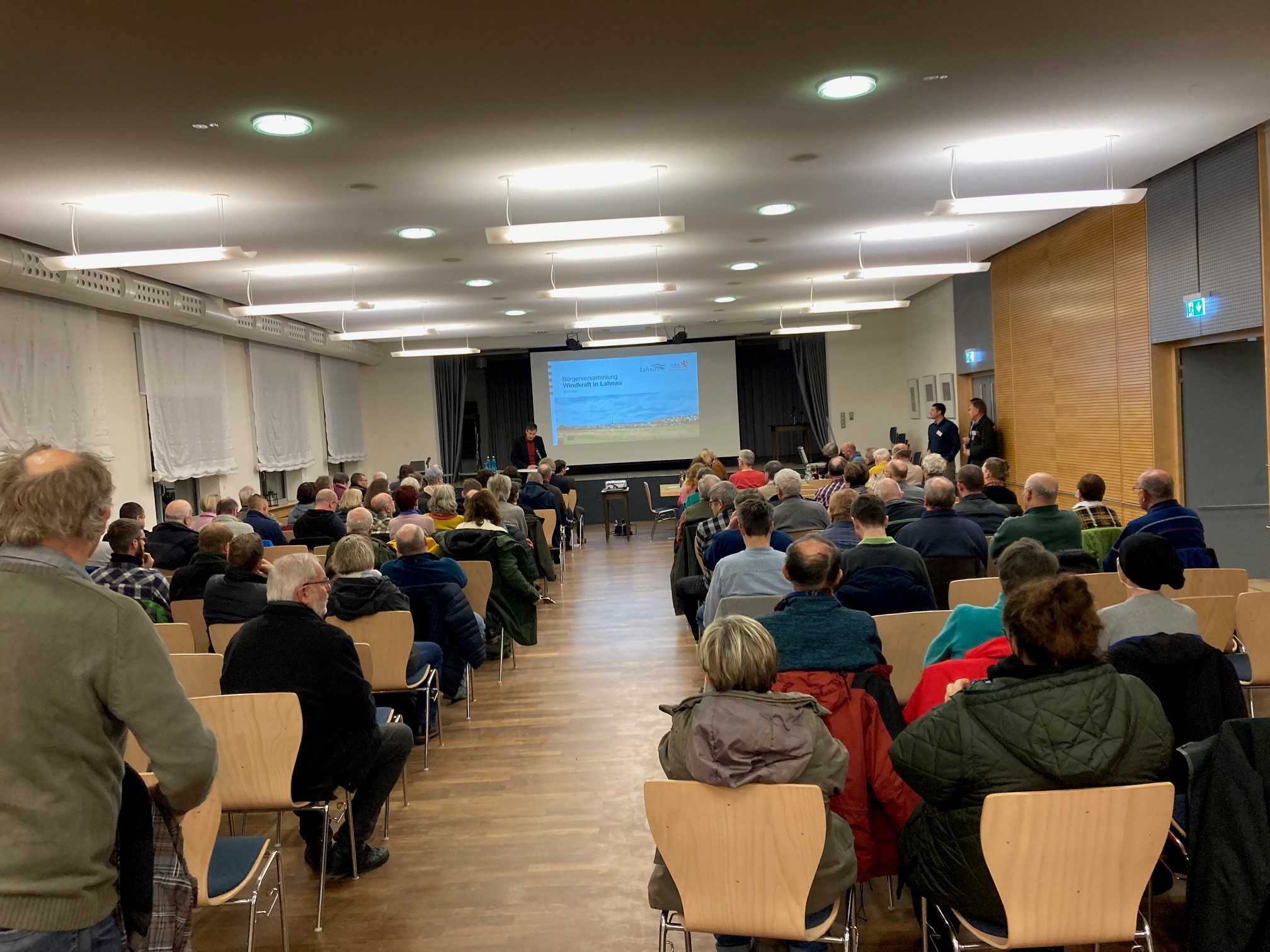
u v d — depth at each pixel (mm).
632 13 3553
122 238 6824
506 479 7805
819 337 16000
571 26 3625
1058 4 3729
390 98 4285
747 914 2090
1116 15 3877
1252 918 1945
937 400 13664
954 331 12859
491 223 7043
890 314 15875
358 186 5762
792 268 10336
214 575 4539
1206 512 7500
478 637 4941
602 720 5031
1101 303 8461
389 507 7453
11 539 1481
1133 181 7125
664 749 2215
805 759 2051
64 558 1509
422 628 4938
